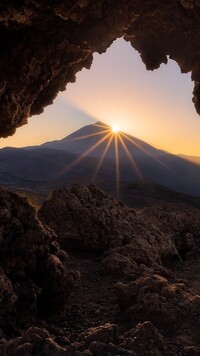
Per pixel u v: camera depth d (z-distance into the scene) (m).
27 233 6.71
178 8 8.32
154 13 8.59
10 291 5.88
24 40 8.32
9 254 6.45
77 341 5.05
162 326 6.02
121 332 6.16
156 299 6.37
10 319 5.75
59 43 8.73
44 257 6.88
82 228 10.81
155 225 12.92
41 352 4.44
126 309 6.77
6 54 8.28
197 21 8.55
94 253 10.73
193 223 14.20
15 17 7.03
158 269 9.17
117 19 8.38
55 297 6.79
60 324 6.64
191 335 5.72
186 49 9.71
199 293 8.23
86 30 8.52
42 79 9.28
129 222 11.66
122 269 8.92
